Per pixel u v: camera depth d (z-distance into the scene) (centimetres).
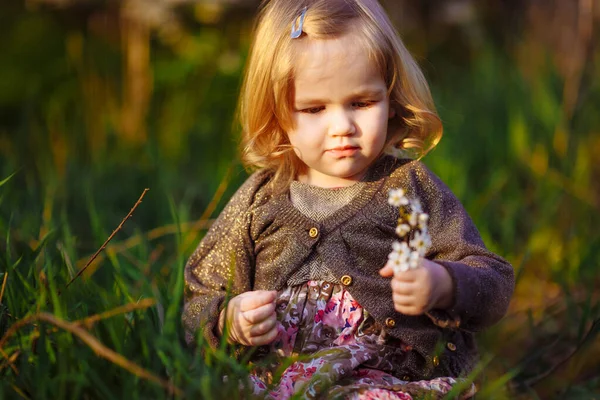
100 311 189
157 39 459
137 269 242
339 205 188
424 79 193
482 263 175
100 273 257
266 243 190
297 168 195
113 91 453
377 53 176
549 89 352
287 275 184
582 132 338
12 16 502
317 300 182
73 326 158
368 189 188
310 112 180
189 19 426
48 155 392
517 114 357
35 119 434
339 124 176
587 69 344
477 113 386
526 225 323
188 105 444
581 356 222
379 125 179
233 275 184
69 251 224
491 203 323
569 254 289
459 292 166
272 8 187
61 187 342
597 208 317
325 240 184
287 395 174
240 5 409
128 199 347
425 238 160
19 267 208
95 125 431
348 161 179
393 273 162
